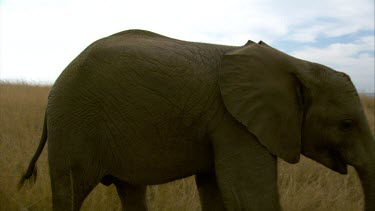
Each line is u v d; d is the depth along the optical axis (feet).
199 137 11.35
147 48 11.64
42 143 13.65
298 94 11.21
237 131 11.02
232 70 11.09
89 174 12.21
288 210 16.40
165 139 11.45
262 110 10.91
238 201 10.84
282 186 18.51
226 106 10.88
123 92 11.47
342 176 20.24
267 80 11.04
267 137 10.86
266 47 11.69
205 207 13.37
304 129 11.50
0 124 24.81
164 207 16.10
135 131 11.55
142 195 14.08
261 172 10.84
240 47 12.05
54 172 12.42
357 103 11.35
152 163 11.81
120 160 12.03
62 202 12.32
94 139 11.99
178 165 11.83
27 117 27.96
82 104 11.91
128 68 11.49
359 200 17.85
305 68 11.46
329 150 11.68
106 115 11.73
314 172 20.66
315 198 17.25
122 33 12.92
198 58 11.48
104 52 11.92
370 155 11.14
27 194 15.58
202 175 13.33
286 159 11.07
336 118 11.23
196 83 11.14
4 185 15.43
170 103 11.16
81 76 11.96
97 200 15.85
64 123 12.13
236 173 10.92
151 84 11.25
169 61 11.30
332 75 11.51
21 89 42.39
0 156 18.31
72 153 12.12
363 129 11.25
